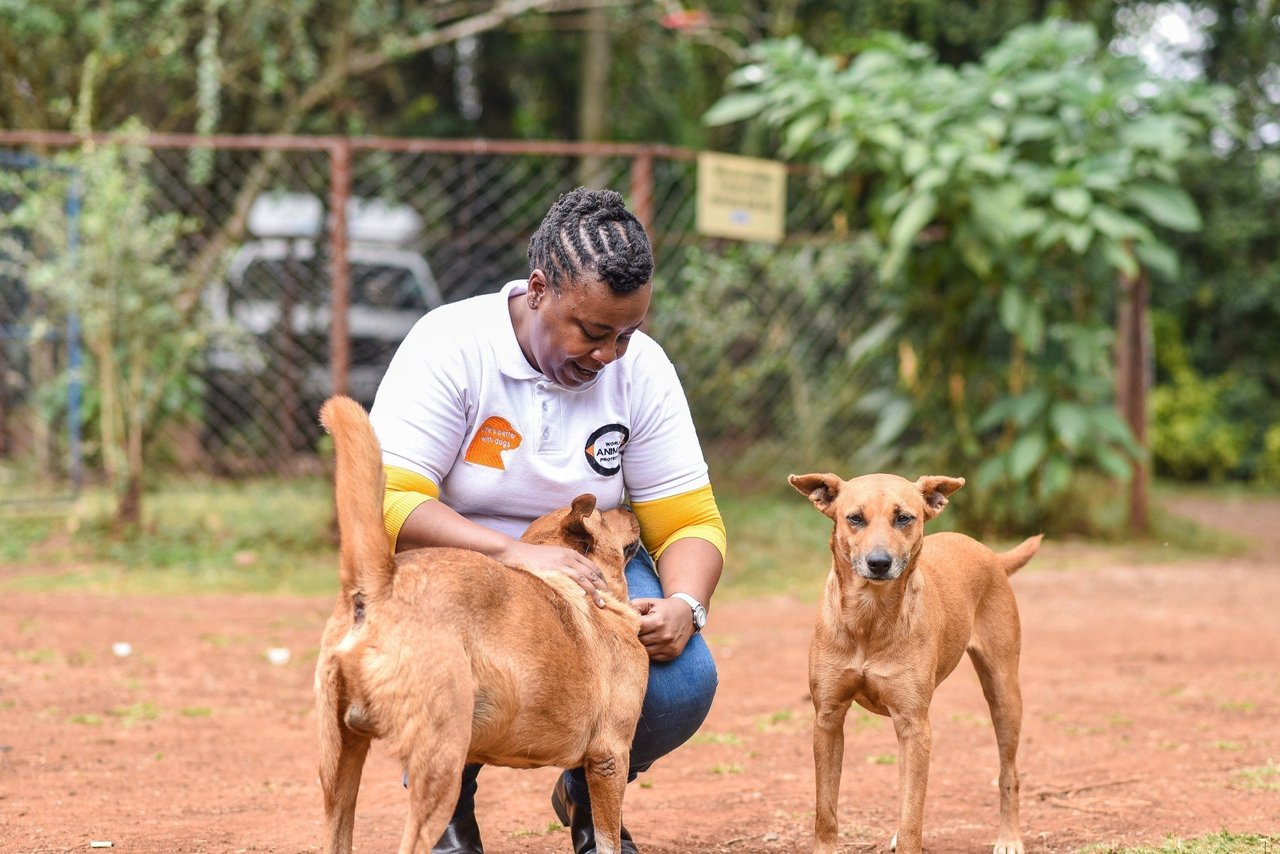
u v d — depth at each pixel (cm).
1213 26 1836
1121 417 1080
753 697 619
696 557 371
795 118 1084
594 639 317
